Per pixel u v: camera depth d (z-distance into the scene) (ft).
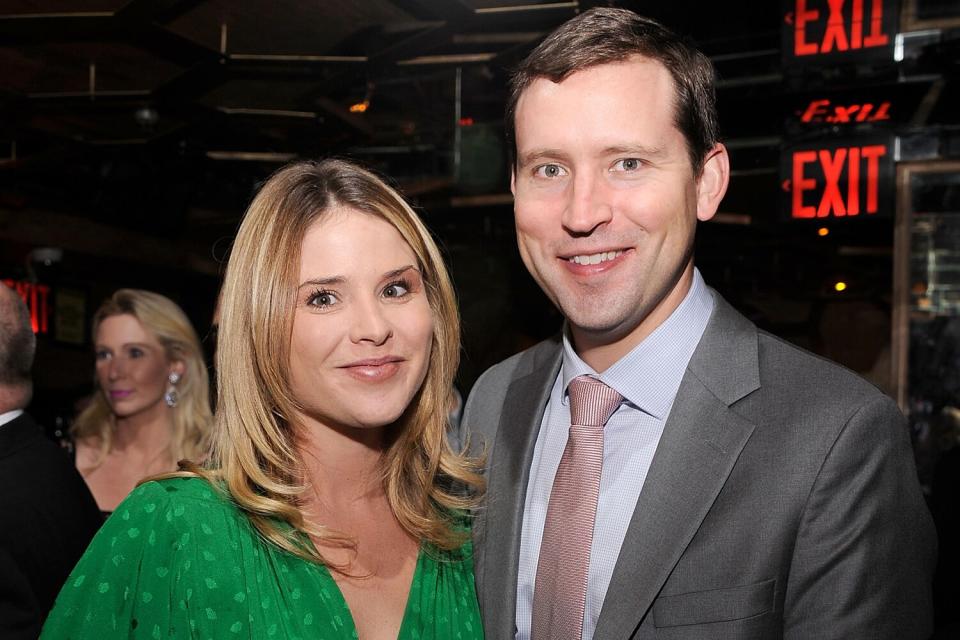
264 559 4.39
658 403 4.61
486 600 4.84
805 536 4.00
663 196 4.41
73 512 6.92
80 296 23.30
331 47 12.57
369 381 4.49
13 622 6.23
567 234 4.50
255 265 4.53
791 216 14.56
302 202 4.55
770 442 4.19
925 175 13.85
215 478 4.54
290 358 4.54
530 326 27.04
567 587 4.45
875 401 4.13
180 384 10.09
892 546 3.99
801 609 4.00
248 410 4.55
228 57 11.94
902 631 3.94
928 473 13.80
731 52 15.92
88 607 4.22
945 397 13.85
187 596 4.18
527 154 4.58
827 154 14.29
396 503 4.92
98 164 21.50
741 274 28.25
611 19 4.49
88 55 12.51
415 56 12.53
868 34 12.37
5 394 7.12
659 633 4.14
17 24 10.61
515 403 5.36
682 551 4.14
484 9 10.84
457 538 5.04
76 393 22.61
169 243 25.62
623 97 4.35
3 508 6.41
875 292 26.81
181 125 16.31
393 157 21.26
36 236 21.53
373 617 4.65
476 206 22.30
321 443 4.74
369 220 4.59
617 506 4.53
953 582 7.86
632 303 4.49
